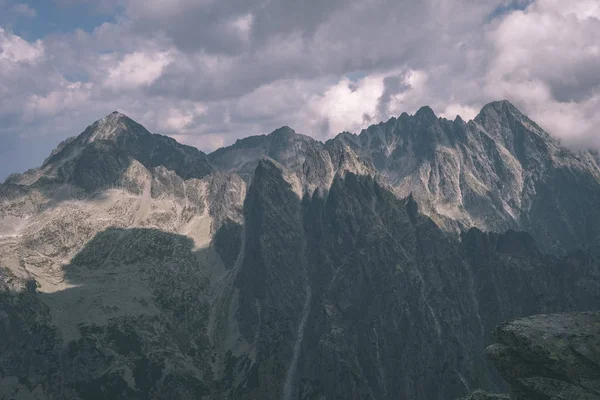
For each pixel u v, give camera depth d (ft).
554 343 304.50
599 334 304.50
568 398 286.05
